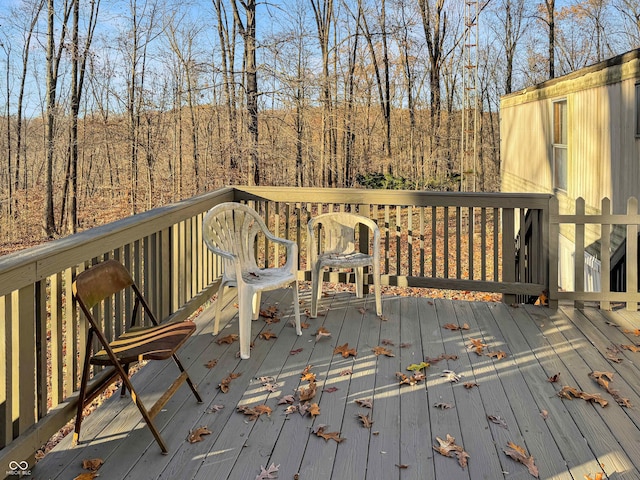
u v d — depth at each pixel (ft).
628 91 18.48
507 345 11.50
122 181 56.29
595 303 15.07
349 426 8.06
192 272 14.12
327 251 14.33
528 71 73.36
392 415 8.38
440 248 37.17
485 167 71.72
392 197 15.20
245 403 8.92
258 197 16.03
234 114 44.27
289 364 10.62
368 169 59.57
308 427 8.07
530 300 20.54
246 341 10.91
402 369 10.27
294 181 49.49
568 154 24.04
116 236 9.46
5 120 56.08
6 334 6.51
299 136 45.75
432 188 55.16
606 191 20.30
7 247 46.06
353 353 11.01
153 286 11.68
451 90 66.33
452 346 11.50
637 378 9.68
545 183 27.27
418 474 6.83
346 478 6.77
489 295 23.97
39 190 55.57
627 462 7.03
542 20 69.67
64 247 7.67
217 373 10.18
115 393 9.41
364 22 56.80
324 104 51.03
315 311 13.53
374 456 7.25
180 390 9.46
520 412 8.45
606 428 7.92
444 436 7.74
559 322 13.00
